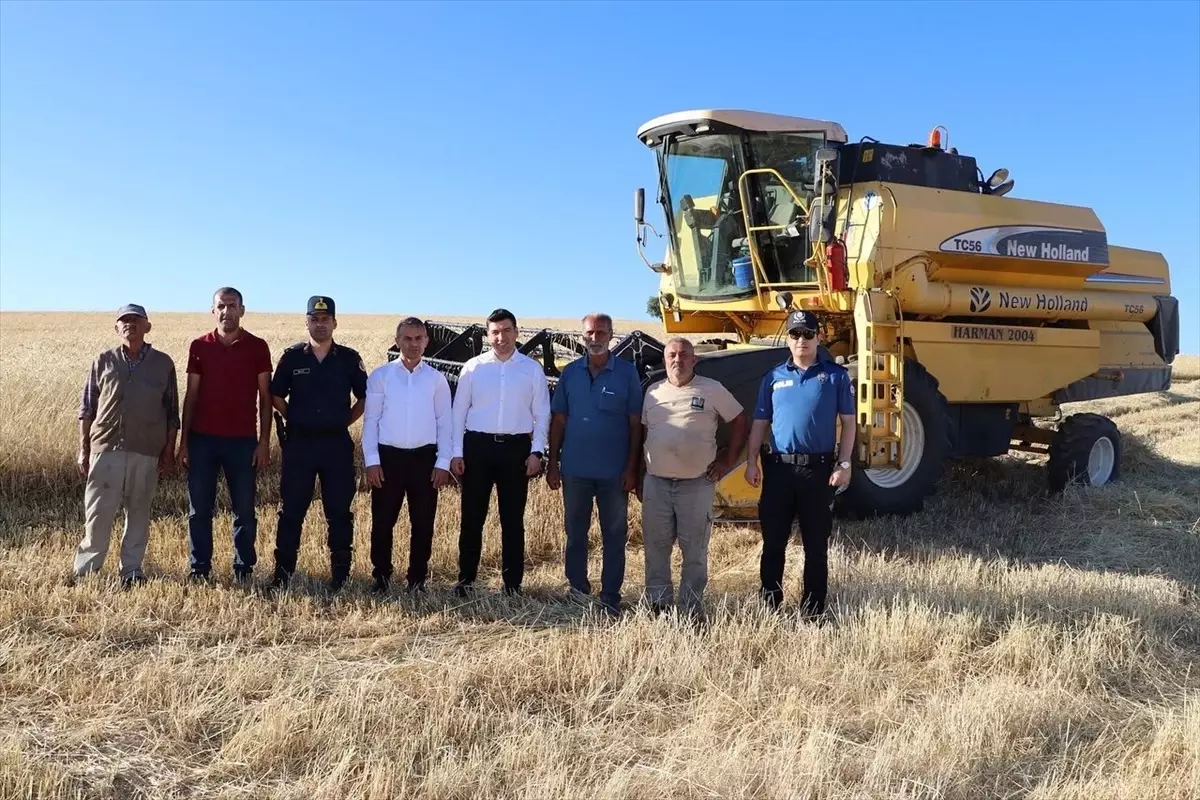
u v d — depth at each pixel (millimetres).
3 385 9891
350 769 3502
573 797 3295
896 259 8148
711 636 4867
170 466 6125
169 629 5070
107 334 35969
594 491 5816
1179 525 8266
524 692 4262
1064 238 9516
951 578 6145
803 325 5355
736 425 5621
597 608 5586
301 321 52344
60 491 8266
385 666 4582
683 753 3684
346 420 5945
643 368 7004
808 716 4000
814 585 5461
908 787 3426
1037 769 3646
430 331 8375
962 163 9266
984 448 9305
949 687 4367
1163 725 3955
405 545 6965
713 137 8891
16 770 3385
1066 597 5738
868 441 7562
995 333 9008
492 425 5906
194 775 3500
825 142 8555
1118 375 10586
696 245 9336
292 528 5941
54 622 5020
